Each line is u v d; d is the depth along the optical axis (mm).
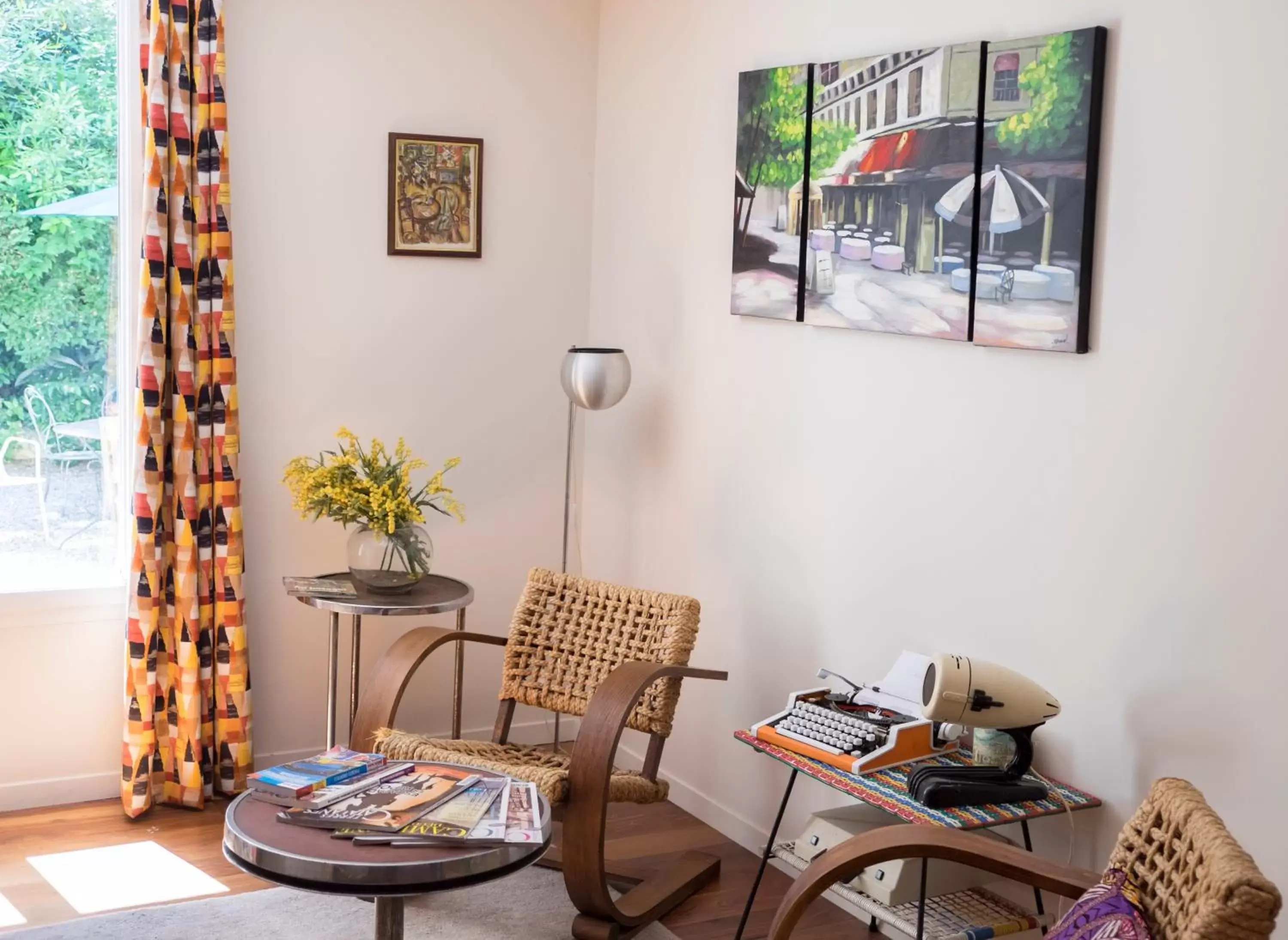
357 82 4020
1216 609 2443
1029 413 2822
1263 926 1624
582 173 4406
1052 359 2764
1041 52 2697
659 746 3326
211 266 3729
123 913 3107
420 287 4188
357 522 3705
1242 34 2357
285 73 3916
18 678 3723
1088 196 2621
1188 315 2473
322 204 4012
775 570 3609
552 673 3578
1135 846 2023
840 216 3271
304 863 2227
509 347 4352
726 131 3744
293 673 4113
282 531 4051
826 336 3396
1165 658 2541
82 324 3791
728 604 3795
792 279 3441
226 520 3803
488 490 4371
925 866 2533
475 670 4422
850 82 3219
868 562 3283
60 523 3812
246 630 3971
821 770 2814
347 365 4102
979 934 2650
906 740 2846
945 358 3035
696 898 3367
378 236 4105
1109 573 2652
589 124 4398
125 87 3727
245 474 3982
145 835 3613
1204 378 2449
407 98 4098
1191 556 2488
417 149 4117
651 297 4121
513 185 4297
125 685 3787
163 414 3729
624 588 3533
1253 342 2361
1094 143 2615
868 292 3201
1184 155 2467
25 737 3750
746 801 3730
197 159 3693
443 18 4125
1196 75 2438
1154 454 2551
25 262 3709
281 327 3992
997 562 2914
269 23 3879
